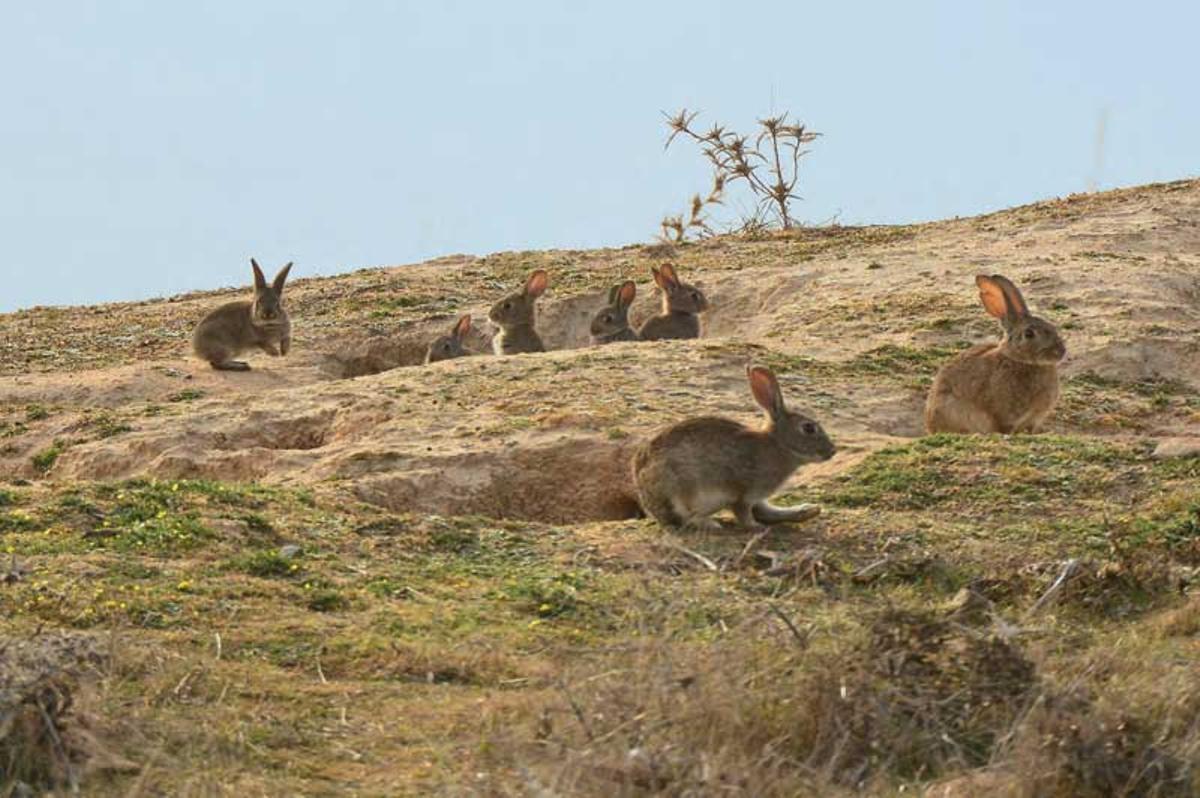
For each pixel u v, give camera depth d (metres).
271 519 33.81
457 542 33.44
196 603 28.78
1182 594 30.58
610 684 23.86
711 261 71.81
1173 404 47.19
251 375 59.16
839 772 22.50
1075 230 67.88
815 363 49.84
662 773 21.50
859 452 39.47
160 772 22.20
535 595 30.08
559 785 21.19
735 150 81.00
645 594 29.75
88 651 25.22
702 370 48.00
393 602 29.80
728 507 34.50
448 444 40.62
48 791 21.59
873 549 33.16
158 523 32.69
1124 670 25.61
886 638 24.97
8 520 32.72
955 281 60.22
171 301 76.62
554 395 45.28
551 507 39.34
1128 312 54.28
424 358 63.81
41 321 71.94
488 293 70.06
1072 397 47.50
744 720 23.05
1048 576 31.28
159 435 45.41
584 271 72.88
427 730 23.95
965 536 33.78
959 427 44.44
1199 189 74.88
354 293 71.31
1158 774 22.23
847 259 67.19
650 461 34.69
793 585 30.94
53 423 48.97
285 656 26.83
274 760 22.86
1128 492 36.03
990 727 23.67
